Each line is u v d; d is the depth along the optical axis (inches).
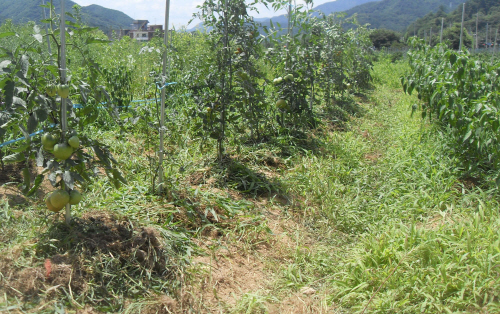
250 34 188.1
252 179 176.9
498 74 230.8
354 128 300.7
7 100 92.9
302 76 256.8
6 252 95.2
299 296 111.7
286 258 130.1
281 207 163.3
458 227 129.5
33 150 100.0
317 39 296.7
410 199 166.4
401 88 549.6
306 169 194.9
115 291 97.3
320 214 159.9
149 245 108.8
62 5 97.2
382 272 111.9
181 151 194.7
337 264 126.8
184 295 101.1
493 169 188.1
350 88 426.0
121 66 265.6
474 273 105.7
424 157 203.6
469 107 206.1
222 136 186.5
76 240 103.4
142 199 141.0
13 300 85.0
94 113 110.2
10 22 427.8
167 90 280.4
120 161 172.7
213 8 179.8
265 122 232.5
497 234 123.9
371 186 187.2
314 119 271.3
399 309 101.3
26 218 115.8
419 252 117.3
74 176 99.3
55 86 97.9
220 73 184.5
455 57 214.1
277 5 262.5
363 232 150.0
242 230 137.7
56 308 85.0
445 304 101.3
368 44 518.6
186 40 425.7
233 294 105.2
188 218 137.9
